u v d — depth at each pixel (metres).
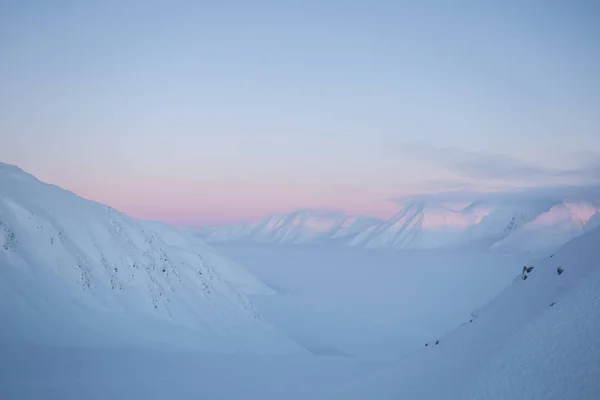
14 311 42.25
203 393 29.89
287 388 32.19
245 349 57.06
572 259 19.98
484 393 10.13
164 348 47.66
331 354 71.12
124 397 27.62
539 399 8.91
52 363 35.03
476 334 19.72
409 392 16.97
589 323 10.09
